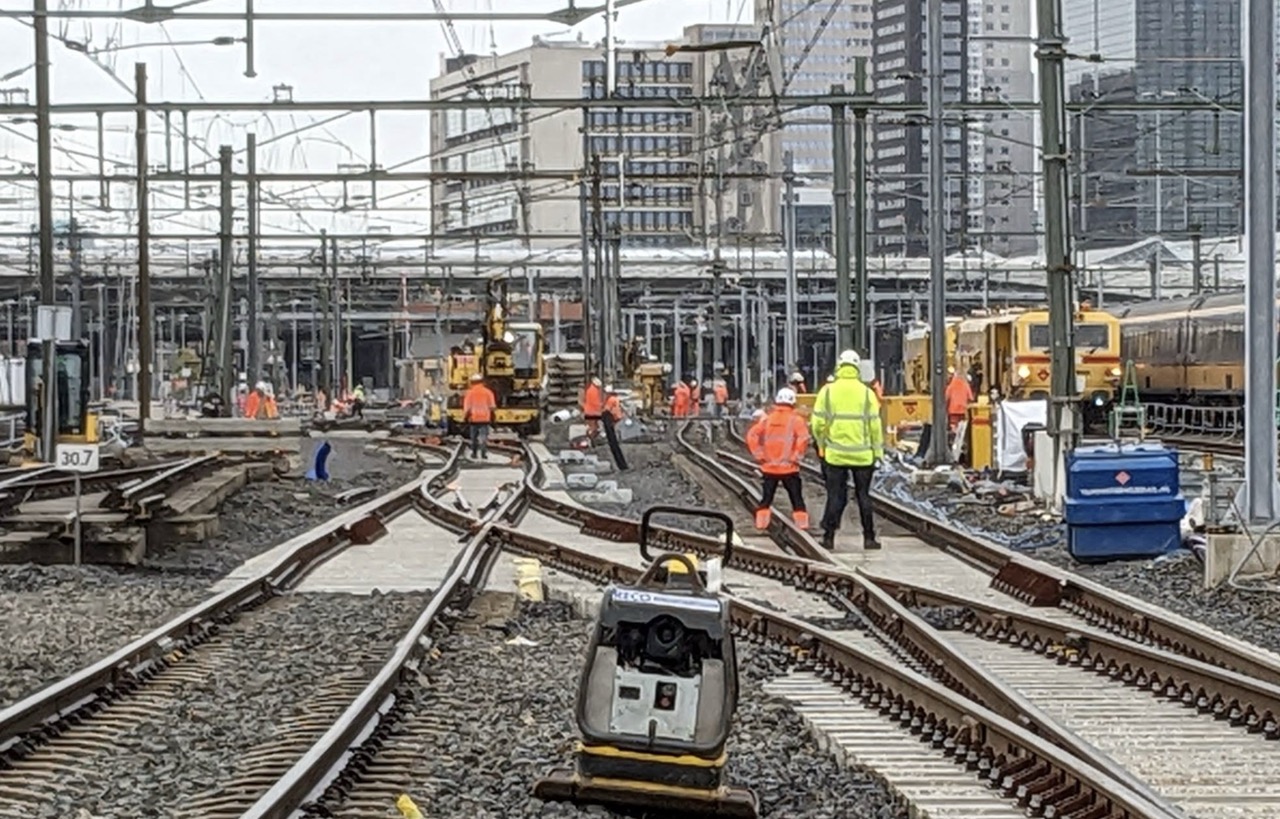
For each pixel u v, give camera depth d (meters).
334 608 19.75
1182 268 91.19
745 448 56.81
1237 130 55.81
